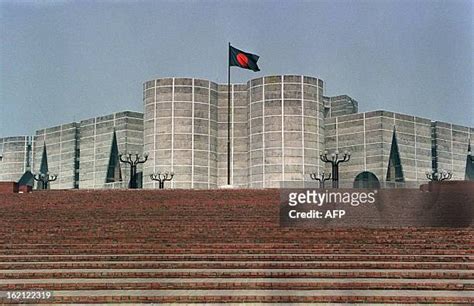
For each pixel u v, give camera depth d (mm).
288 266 13609
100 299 11352
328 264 13539
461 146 87750
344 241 16078
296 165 72875
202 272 12945
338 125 80562
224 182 78625
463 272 12648
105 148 86875
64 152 92375
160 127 75812
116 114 85688
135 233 17438
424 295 11273
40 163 95250
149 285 12102
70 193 24703
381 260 14164
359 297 11203
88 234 17406
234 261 14227
